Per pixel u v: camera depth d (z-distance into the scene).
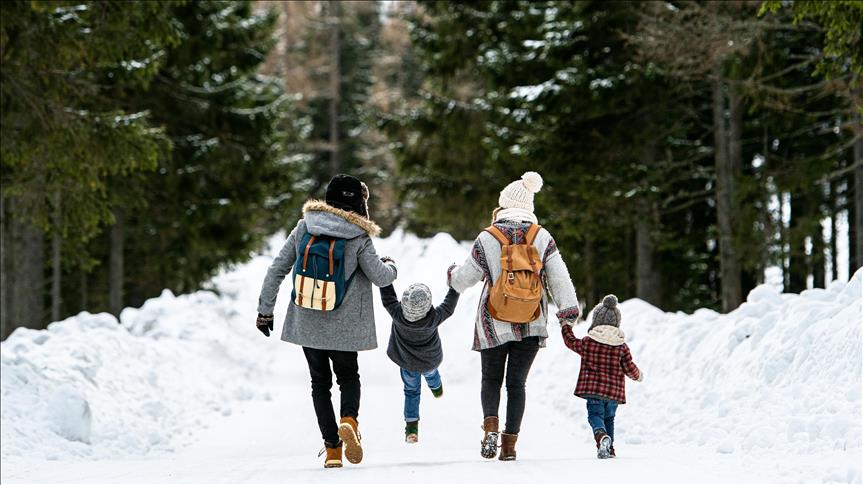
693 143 27.34
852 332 9.72
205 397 18.53
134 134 16.77
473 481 7.28
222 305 26.70
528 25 28.33
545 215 29.34
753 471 7.67
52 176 17.55
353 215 8.56
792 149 28.75
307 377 23.22
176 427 15.90
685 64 20.12
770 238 24.31
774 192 24.64
